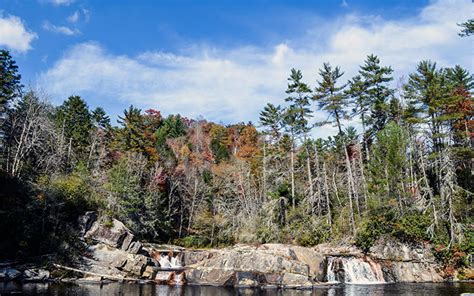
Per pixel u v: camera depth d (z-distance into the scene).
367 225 40.56
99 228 36.31
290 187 55.59
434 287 30.66
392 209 41.62
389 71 53.88
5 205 34.50
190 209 61.00
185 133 94.94
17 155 45.38
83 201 40.03
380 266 36.12
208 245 54.84
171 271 33.25
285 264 33.16
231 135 92.62
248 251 35.03
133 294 25.55
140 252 38.09
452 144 45.94
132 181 49.06
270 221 48.44
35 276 29.84
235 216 55.69
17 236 32.25
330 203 51.09
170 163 66.69
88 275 31.94
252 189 62.34
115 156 63.66
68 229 35.53
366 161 57.00
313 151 61.53
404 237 39.22
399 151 44.12
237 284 31.25
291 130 55.72
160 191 59.66
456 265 36.47
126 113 64.19
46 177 41.19
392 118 54.31
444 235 38.62
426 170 48.12
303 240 45.06
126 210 45.84
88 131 67.12
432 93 44.38
